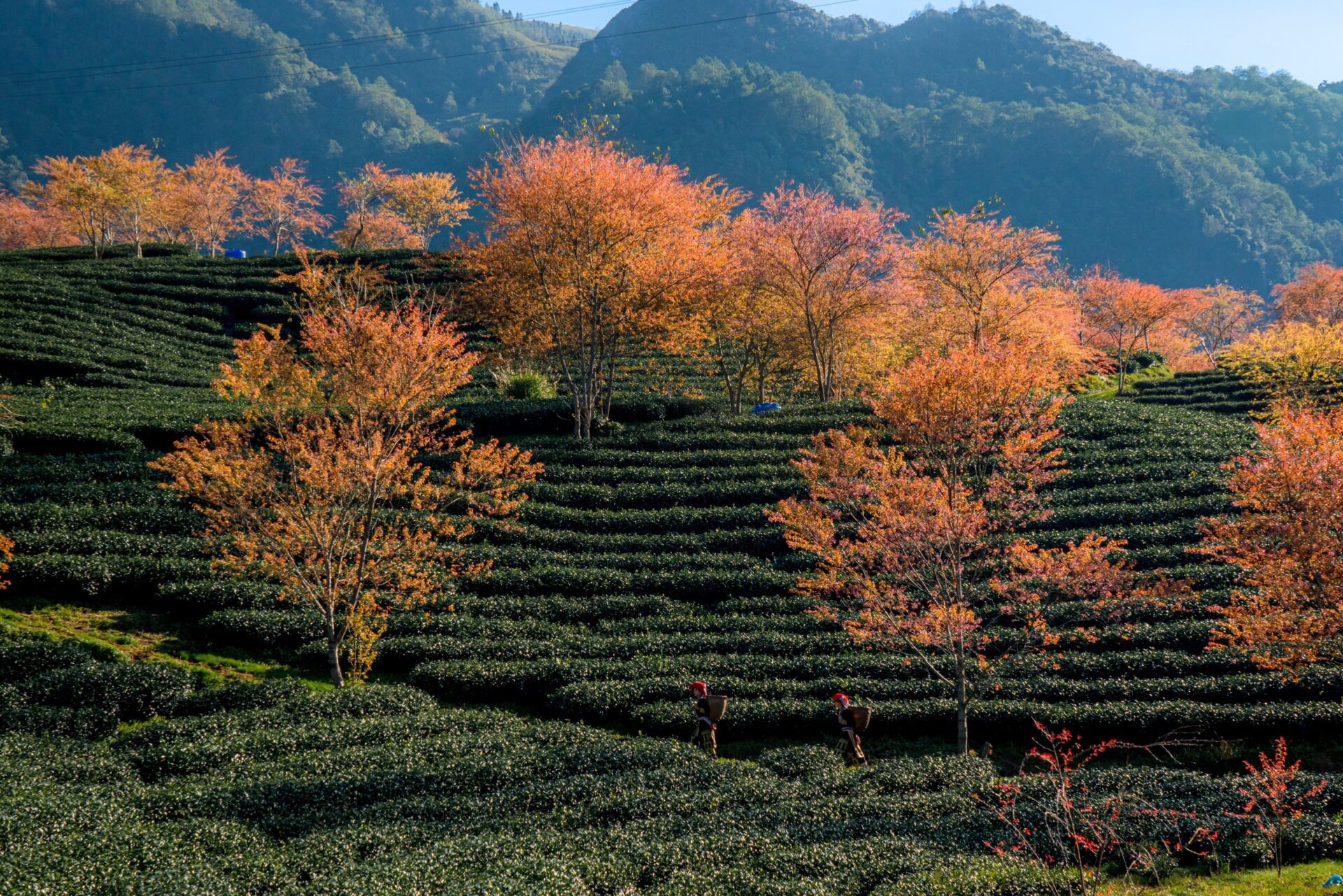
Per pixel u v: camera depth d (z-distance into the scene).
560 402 42.00
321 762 17.75
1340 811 17.77
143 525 27.91
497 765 17.83
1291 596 18.97
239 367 23.30
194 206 89.06
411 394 22.92
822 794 17.95
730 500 34.41
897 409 22.33
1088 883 14.30
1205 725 21.97
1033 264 48.41
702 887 13.59
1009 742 22.55
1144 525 30.94
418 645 24.44
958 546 21.33
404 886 12.91
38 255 69.88
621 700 22.53
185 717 20.34
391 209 97.50
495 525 30.83
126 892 12.30
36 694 19.62
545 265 38.53
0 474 29.38
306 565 23.84
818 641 25.55
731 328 47.38
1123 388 61.56
